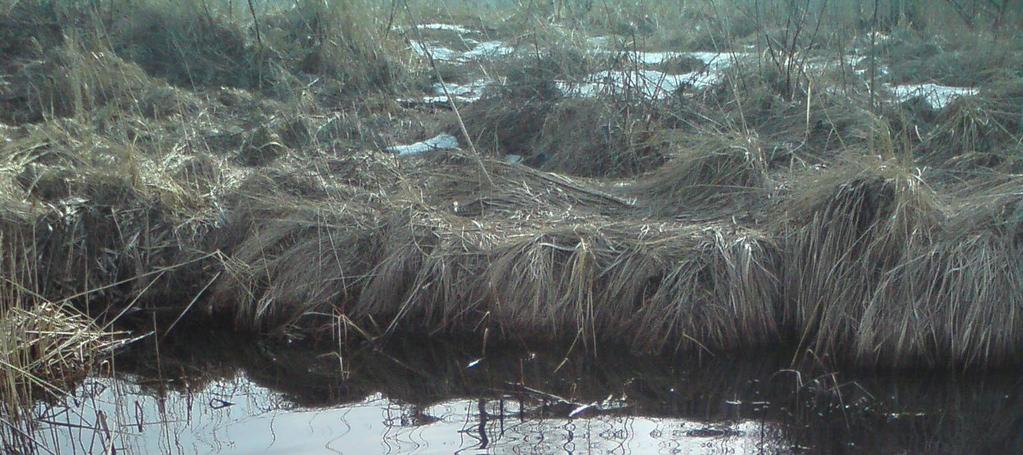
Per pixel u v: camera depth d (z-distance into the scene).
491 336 6.15
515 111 8.45
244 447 4.86
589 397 5.48
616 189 7.22
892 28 9.41
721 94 8.33
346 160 7.74
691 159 7.05
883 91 7.99
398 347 6.13
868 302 5.76
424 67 10.14
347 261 6.54
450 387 5.66
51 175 7.07
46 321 5.96
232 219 6.96
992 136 7.12
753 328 5.94
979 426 5.04
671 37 10.21
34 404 5.47
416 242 6.43
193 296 6.70
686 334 5.90
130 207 6.93
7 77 9.12
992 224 5.81
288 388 5.69
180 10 10.20
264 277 6.59
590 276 6.08
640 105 8.10
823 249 5.86
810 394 5.46
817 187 6.20
